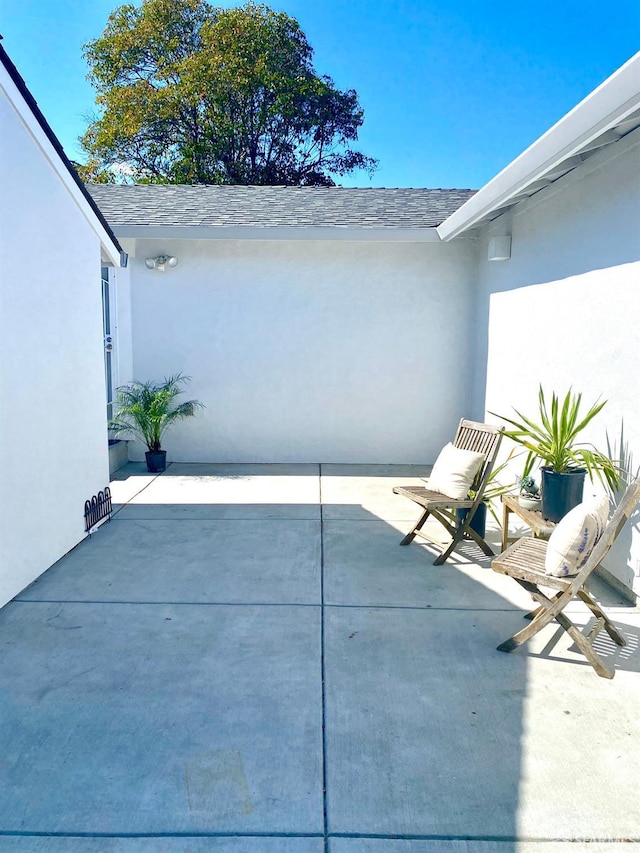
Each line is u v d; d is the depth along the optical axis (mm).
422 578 4250
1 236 3602
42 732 2520
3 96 3609
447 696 2809
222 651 3201
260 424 8094
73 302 4711
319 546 4891
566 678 2973
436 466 4930
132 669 3012
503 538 4727
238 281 7824
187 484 6934
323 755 2398
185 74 22031
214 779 2262
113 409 7805
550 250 5285
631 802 2168
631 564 3879
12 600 3795
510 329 6398
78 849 1959
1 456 3646
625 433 4020
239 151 23281
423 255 7785
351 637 3371
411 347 7945
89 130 23438
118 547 4801
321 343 7938
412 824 2064
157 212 7801
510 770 2322
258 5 22734
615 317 4152
